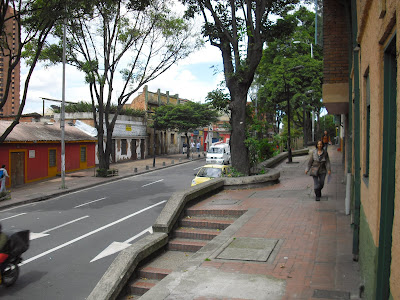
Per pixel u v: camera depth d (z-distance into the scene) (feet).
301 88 117.08
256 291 15.92
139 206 51.19
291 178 56.34
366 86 15.79
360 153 18.49
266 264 19.11
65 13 54.70
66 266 27.91
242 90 52.03
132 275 21.22
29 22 58.13
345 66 36.91
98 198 59.57
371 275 12.05
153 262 23.39
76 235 36.50
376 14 11.12
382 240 10.71
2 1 51.55
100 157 87.51
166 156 153.99
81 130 109.70
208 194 38.50
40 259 29.48
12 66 55.36
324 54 37.50
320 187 34.60
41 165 84.38
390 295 9.25
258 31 50.57
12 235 24.06
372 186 12.36
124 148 130.93
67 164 96.32
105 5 72.84
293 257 19.93
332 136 217.36
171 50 85.05
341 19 37.22
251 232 25.05
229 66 53.01
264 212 30.71
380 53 10.83
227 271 18.42
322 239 22.85
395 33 8.89
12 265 24.32
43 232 37.91
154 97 156.66
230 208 31.94
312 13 125.59
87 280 25.23
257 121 58.18
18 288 23.97
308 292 15.49
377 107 11.19
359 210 18.43
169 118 136.46
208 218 30.83
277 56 124.16
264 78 128.98
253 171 56.70
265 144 80.28
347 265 18.19
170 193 62.23
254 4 54.19
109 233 36.96
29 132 84.43
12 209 52.26
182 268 19.15
